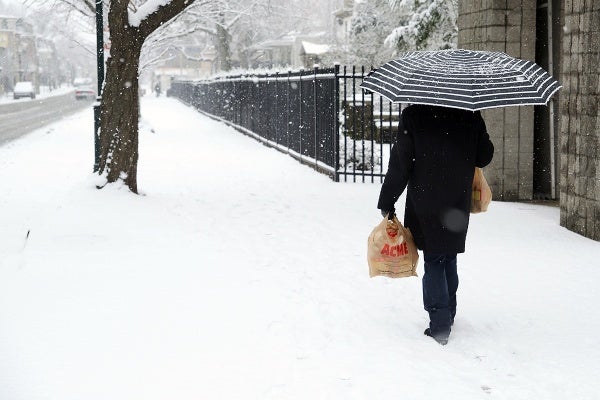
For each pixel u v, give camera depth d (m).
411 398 5.21
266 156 23.03
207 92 50.47
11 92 116.44
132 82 13.52
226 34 61.25
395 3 27.55
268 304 7.41
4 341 6.25
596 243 10.20
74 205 12.41
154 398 5.17
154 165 20.33
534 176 14.56
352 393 5.28
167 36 29.91
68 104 74.25
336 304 7.44
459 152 6.17
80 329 6.59
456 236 6.23
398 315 7.13
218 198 14.32
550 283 8.16
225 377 5.56
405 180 6.24
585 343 6.35
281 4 65.31
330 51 48.22
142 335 6.46
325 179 17.39
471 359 6.00
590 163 10.50
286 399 5.17
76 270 8.66
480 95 5.68
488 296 7.71
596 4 10.26
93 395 5.20
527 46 14.06
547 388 5.43
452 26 25.67
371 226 11.56
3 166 19.78
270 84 26.22
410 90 5.79
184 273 8.60
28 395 5.18
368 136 21.97
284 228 11.40
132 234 10.68
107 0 18.31
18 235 10.55
